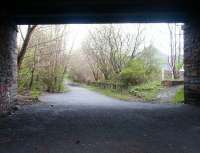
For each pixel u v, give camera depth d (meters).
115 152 6.16
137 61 30.80
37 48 28.78
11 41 14.74
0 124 9.80
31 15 14.20
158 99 20.66
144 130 8.67
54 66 34.41
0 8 12.27
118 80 32.25
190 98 16.38
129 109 14.45
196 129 8.81
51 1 12.35
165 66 39.91
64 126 9.38
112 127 9.18
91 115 12.09
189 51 16.33
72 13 13.83
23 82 27.02
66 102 19.14
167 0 12.32
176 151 6.25
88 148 6.49
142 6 13.20
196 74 15.31
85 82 65.12
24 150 6.34
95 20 15.55
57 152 6.16
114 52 35.84
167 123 9.94
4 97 13.28
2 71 13.01
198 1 12.52
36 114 12.46
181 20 15.69
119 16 14.91
